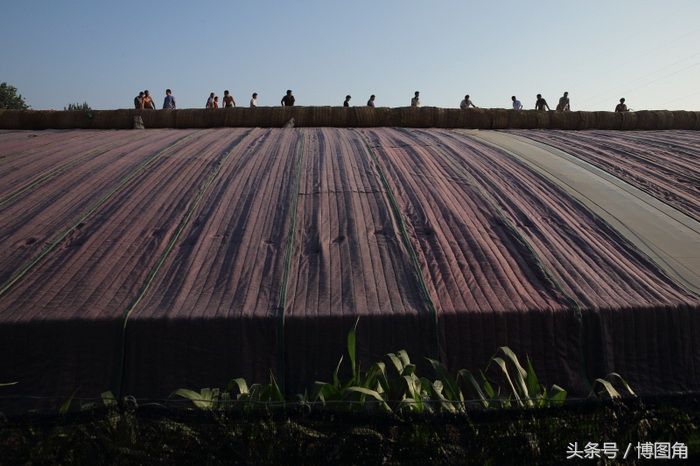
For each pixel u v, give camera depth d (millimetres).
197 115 16906
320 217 8297
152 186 9539
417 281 6738
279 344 6008
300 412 4652
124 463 4562
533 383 5543
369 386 5273
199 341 5980
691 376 6207
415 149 11953
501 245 7590
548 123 16859
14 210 8617
